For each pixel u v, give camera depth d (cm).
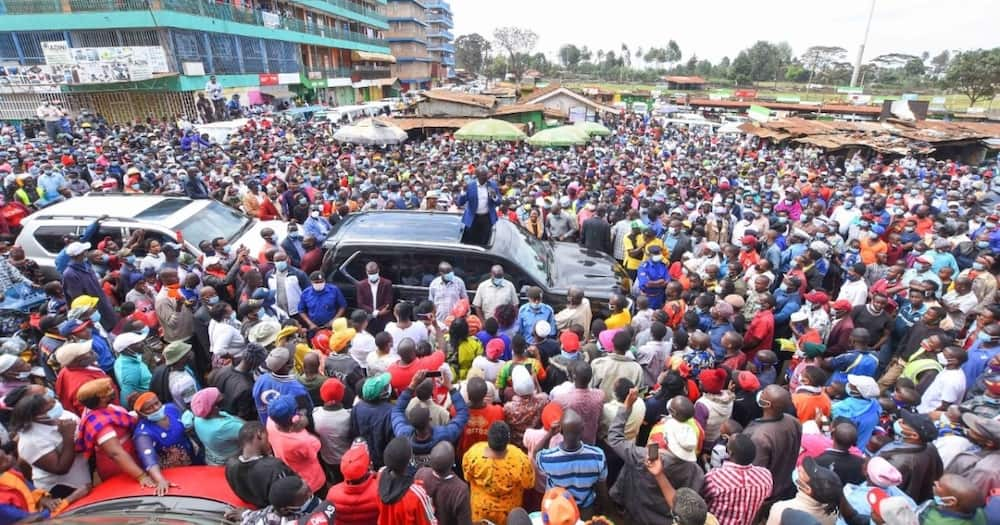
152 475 356
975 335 600
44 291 647
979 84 5366
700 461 446
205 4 3216
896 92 7275
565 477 359
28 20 2772
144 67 2758
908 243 941
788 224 1044
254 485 326
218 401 386
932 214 1191
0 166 1315
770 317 608
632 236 913
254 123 2684
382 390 412
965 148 2698
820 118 4575
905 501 289
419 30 8906
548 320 603
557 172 1764
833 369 545
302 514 326
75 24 2789
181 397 432
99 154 1639
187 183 1170
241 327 564
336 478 438
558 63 14362
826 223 974
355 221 796
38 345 586
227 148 2062
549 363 525
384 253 700
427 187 1412
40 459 343
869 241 909
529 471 366
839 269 866
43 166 1248
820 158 2514
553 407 388
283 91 4212
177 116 2991
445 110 3581
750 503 335
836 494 301
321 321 661
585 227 995
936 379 506
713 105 5550
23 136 2205
